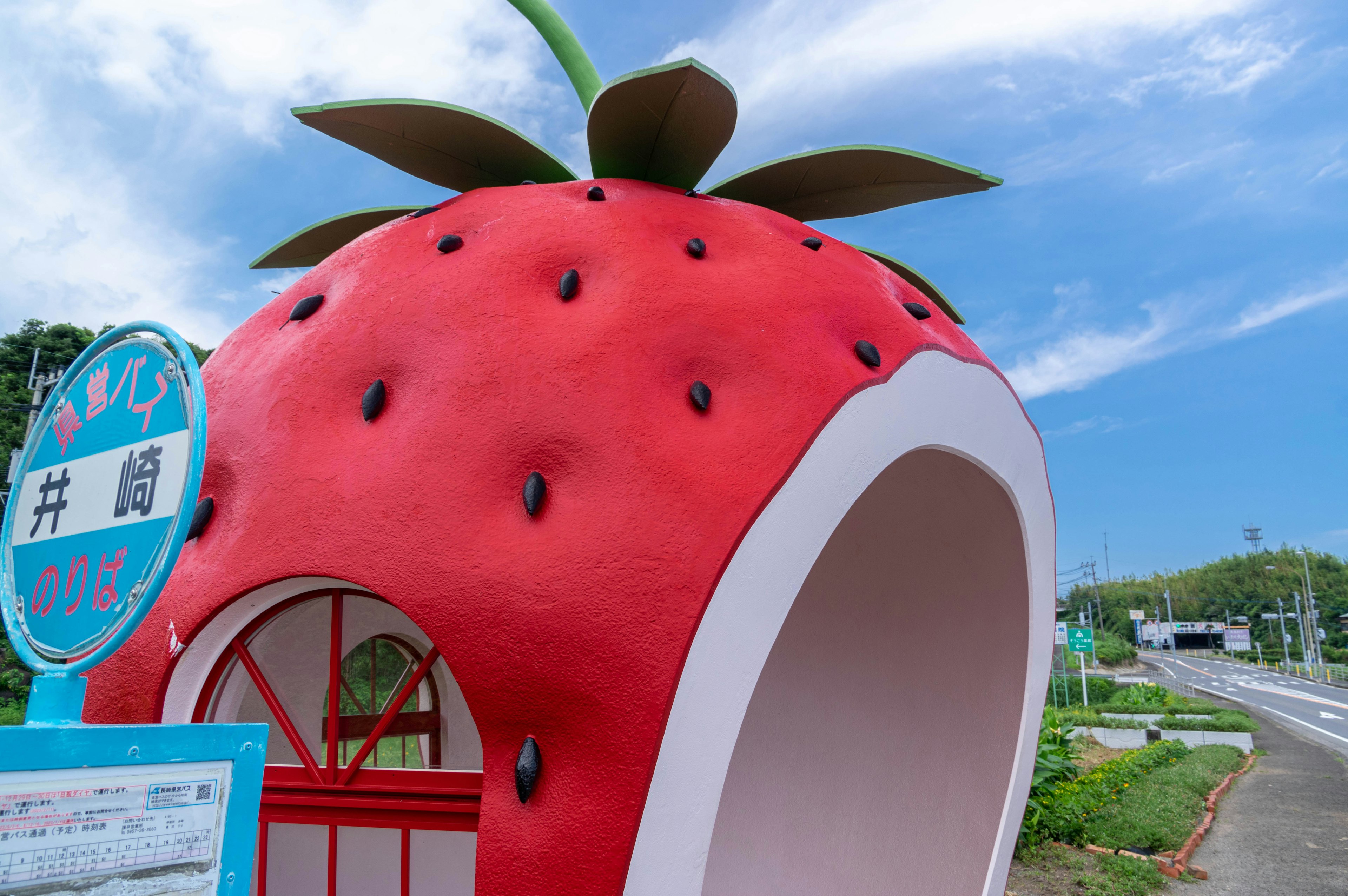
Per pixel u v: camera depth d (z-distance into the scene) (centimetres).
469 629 312
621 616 304
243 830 196
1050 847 977
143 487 203
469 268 399
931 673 570
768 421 351
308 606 413
